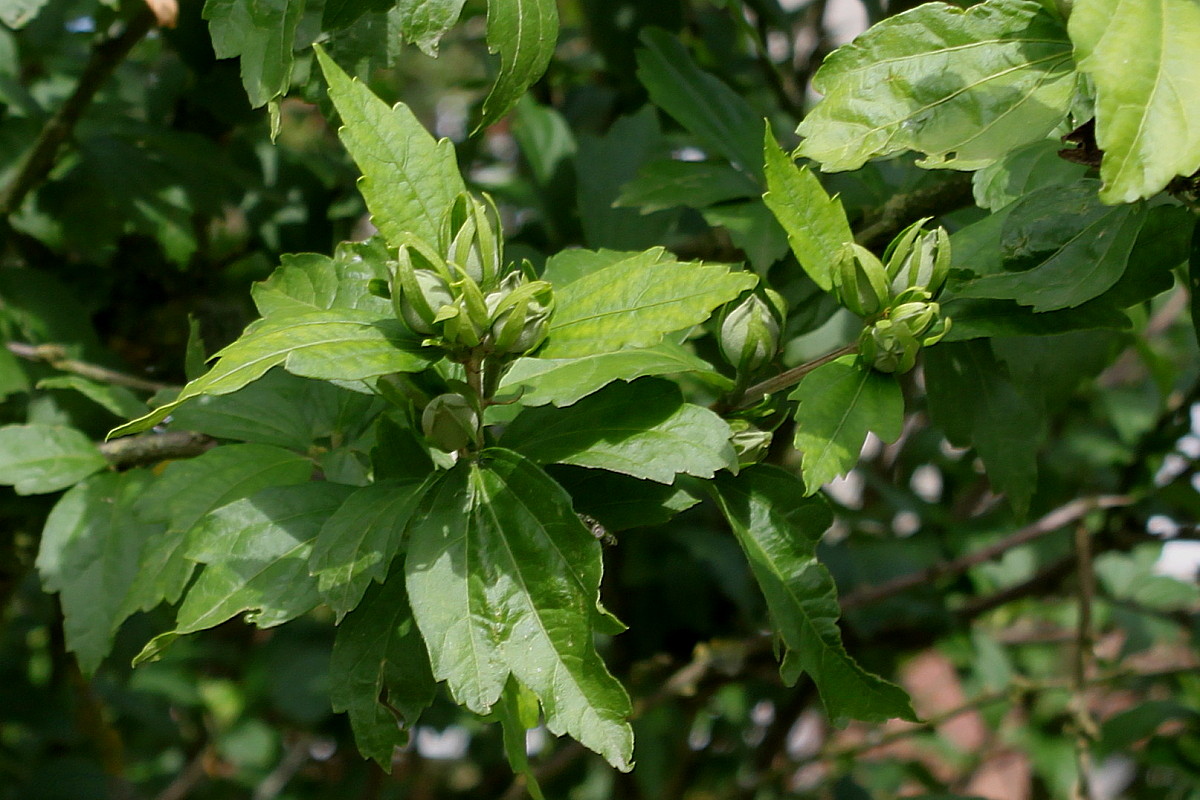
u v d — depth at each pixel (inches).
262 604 31.2
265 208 46.3
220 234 51.4
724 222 37.0
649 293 30.6
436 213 31.0
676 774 56.5
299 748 71.5
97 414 40.6
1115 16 29.2
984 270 32.2
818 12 55.7
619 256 33.2
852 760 61.9
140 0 41.0
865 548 52.8
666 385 31.0
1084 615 42.0
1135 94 29.0
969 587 54.2
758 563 30.9
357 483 33.3
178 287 46.4
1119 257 31.4
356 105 30.7
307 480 33.8
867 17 45.5
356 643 31.5
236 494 33.5
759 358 31.6
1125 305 31.9
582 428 31.0
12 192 40.6
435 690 31.5
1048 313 31.9
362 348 30.1
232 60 43.6
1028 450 36.4
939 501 62.9
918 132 31.0
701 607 50.6
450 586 30.1
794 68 51.6
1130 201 28.8
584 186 41.2
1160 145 28.9
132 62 53.6
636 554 50.0
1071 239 31.8
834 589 31.1
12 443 36.4
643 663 48.1
